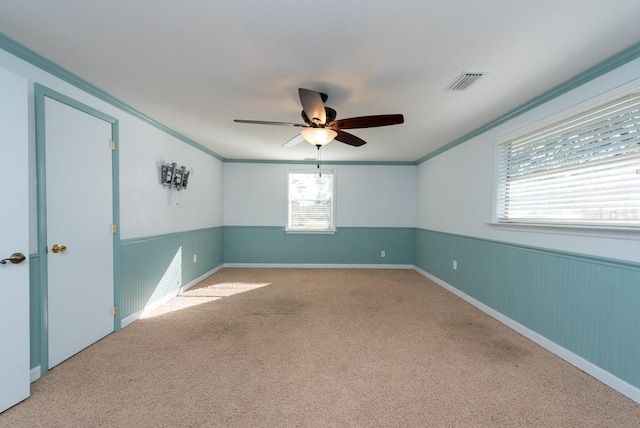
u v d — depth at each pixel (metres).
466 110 2.80
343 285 4.36
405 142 4.13
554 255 2.31
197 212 4.41
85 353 2.24
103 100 2.48
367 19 1.52
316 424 1.54
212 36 1.69
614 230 1.80
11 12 1.48
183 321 2.93
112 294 2.61
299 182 5.68
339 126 2.43
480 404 1.70
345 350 2.34
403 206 5.63
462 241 3.77
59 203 2.07
